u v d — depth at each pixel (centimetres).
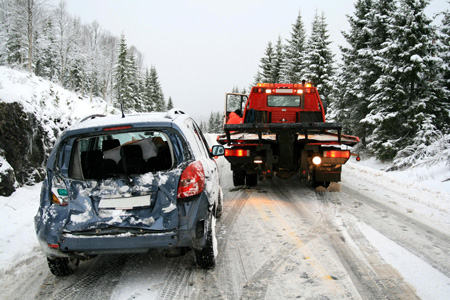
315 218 631
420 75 2189
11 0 4991
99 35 8344
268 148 833
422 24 2111
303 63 3588
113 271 410
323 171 816
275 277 385
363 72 2666
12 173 798
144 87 7906
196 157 384
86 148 514
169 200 356
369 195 835
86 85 7619
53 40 6378
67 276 400
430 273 393
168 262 433
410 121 2138
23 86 1567
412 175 1234
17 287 375
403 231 551
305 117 1004
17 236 536
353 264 419
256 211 686
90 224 350
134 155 421
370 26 2678
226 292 351
